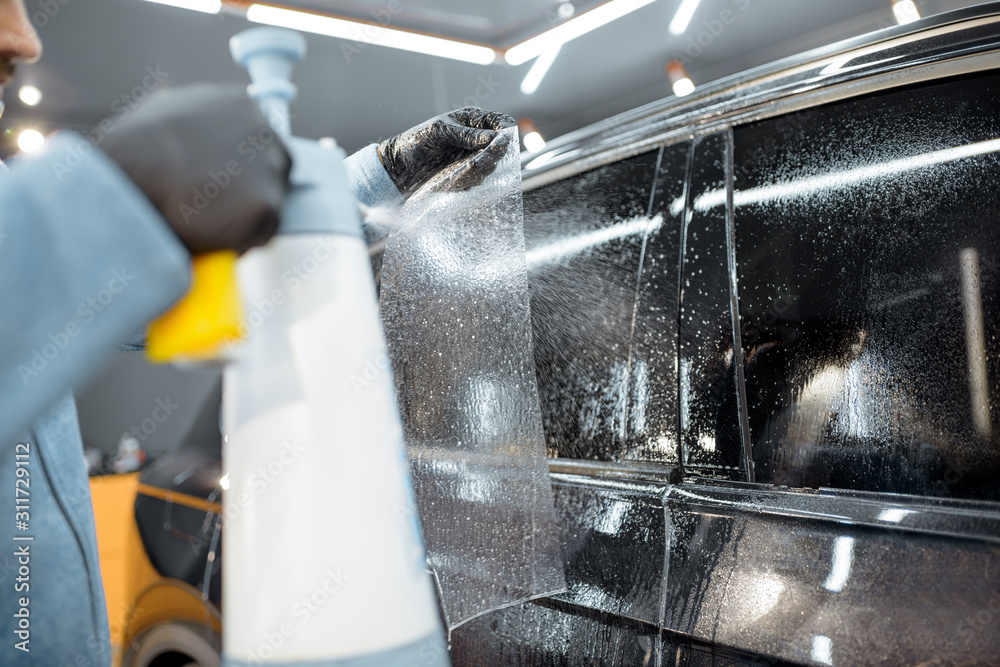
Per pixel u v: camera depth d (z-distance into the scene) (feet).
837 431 2.98
